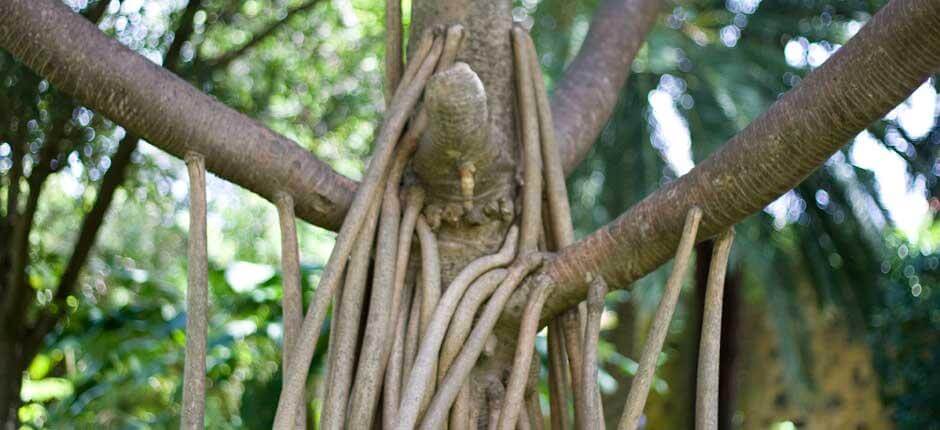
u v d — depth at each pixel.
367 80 5.38
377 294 2.39
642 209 2.40
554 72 7.08
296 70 5.18
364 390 2.30
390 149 2.48
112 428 5.41
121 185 4.49
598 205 7.35
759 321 8.73
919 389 7.75
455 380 2.34
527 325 2.41
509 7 2.74
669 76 7.32
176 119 2.41
